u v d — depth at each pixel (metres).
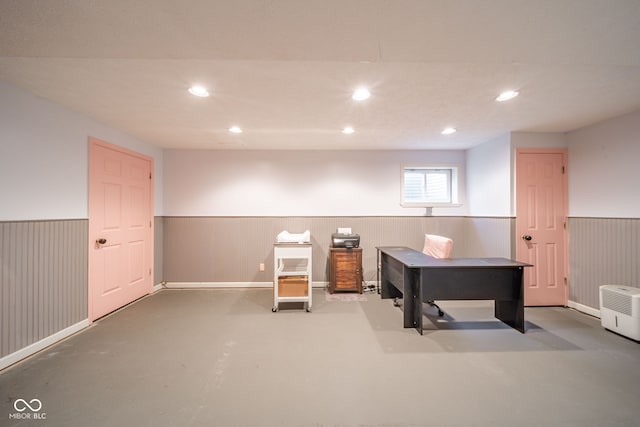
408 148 4.24
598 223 2.98
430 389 1.78
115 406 1.63
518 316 2.65
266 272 4.27
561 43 1.33
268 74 1.94
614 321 2.56
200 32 1.24
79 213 2.68
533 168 3.35
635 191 2.65
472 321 2.89
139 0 1.03
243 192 4.29
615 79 2.00
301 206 4.32
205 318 2.99
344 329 2.70
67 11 1.09
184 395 1.73
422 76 1.97
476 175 4.07
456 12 1.11
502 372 1.97
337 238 3.95
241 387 1.80
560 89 2.17
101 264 2.97
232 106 2.53
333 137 3.60
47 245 2.35
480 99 2.37
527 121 2.95
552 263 3.35
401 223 4.36
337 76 1.97
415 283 2.73
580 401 1.67
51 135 2.40
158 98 2.34
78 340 2.46
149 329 2.70
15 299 2.09
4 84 2.04
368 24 1.19
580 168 3.18
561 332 2.62
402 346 2.35
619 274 2.78
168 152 4.22
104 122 2.95
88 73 1.91
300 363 2.09
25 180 2.19
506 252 3.42
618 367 2.03
